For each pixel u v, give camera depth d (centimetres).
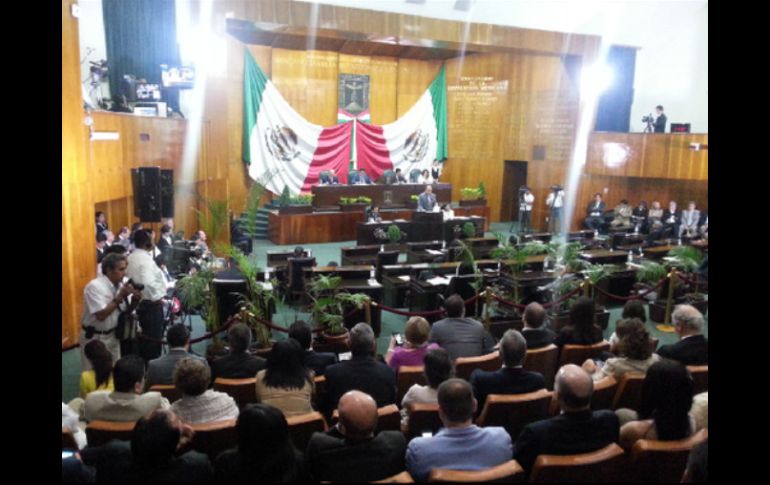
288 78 1772
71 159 698
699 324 432
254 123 1683
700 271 938
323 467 275
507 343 380
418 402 371
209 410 341
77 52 712
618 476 268
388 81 1922
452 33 1493
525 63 1836
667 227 1544
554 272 883
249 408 252
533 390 381
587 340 516
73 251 703
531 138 1858
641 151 1689
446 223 1506
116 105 1053
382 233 1434
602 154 1750
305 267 907
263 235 1617
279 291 927
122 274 535
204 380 341
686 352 428
